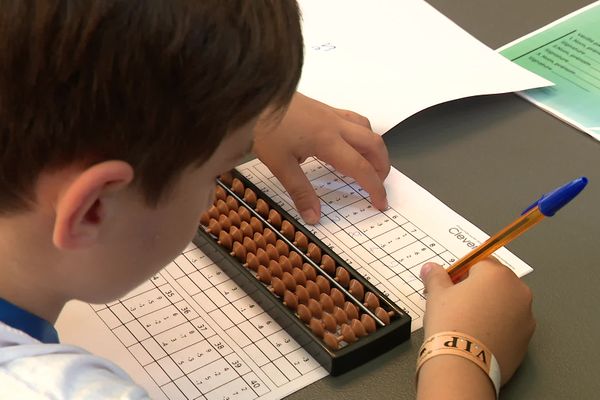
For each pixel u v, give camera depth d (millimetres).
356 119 1222
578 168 1201
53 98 834
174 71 840
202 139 874
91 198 851
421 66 1311
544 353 1038
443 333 1015
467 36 1354
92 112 839
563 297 1078
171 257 941
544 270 1100
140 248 912
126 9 820
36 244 899
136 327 1049
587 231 1134
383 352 1037
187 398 997
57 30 818
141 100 841
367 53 1330
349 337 1027
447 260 1109
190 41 835
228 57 851
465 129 1248
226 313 1063
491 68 1306
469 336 1012
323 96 1270
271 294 1057
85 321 1051
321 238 1132
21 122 843
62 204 849
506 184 1186
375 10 1393
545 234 1131
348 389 1011
